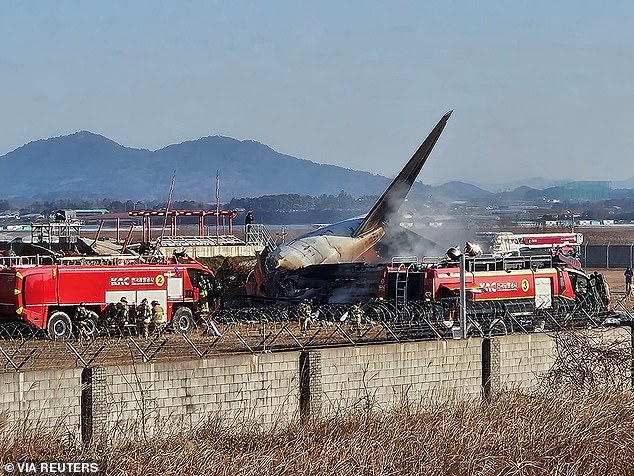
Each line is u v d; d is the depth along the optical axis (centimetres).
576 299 5812
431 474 3503
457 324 5116
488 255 5788
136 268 5388
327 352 4228
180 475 3347
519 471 3575
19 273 5125
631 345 5056
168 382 3847
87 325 5122
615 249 12425
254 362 4056
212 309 5722
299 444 3634
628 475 3706
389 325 4956
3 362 4103
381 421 3938
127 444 3509
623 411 4188
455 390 4462
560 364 4844
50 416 3581
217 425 3853
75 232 8512
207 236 9175
